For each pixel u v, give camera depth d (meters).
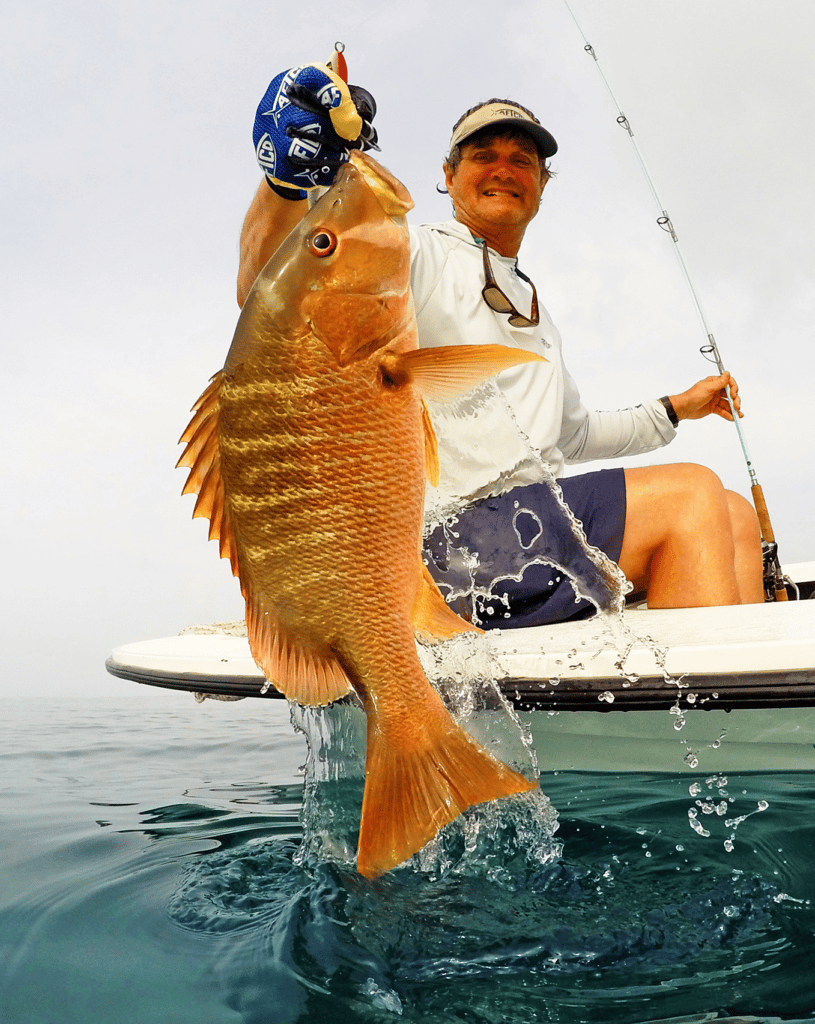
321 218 1.11
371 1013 1.08
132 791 2.90
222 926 1.39
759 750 1.85
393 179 1.15
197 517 1.18
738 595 2.34
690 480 2.30
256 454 1.13
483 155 2.54
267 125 1.19
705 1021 1.02
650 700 1.76
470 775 1.22
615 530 2.28
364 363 1.15
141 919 1.44
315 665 1.20
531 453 2.32
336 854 1.68
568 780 1.99
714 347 3.18
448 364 1.13
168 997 1.15
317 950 1.27
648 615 2.15
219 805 2.54
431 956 1.24
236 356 1.12
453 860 1.57
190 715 6.38
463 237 2.52
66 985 1.20
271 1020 1.08
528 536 2.23
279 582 1.17
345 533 1.17
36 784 3.10
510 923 1.33
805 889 1.37
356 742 1.94
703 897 1.37
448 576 2.23
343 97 1.15
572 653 1.83
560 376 2.57
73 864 1.84
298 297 1.11
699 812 1.73
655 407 3.14
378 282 1.13
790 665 1.66
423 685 1.23
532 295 2.52
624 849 1.58
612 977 1.15
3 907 1.54
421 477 1.21
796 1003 1.05
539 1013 1.07
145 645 3.11
